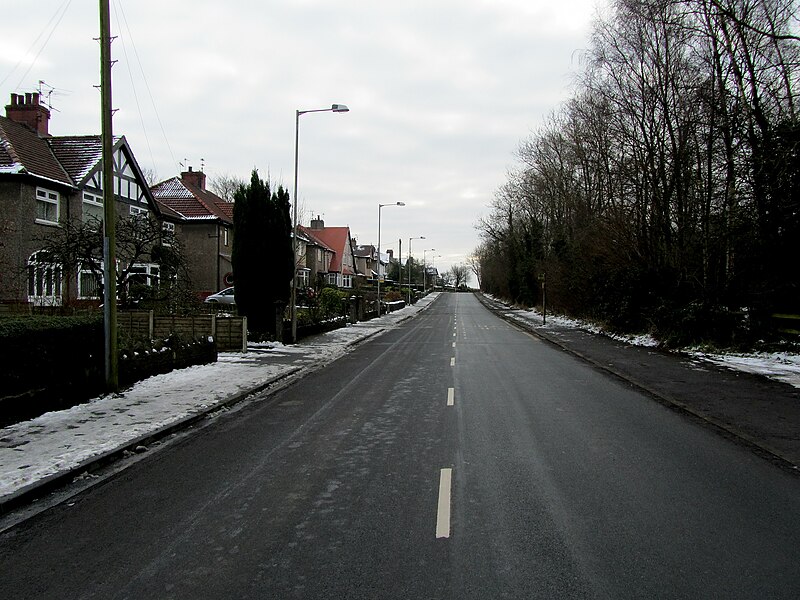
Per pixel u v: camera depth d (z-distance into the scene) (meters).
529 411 9.99
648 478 6.30
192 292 22.91
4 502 5.50
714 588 3.92
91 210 27.38
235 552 4.57
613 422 9.10
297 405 10.80
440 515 5.27
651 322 22.77
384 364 17.08
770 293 17.25
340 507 5.51
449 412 9.95
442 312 56.41
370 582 4.04
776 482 6.17
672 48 22.09
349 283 86.38
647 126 24.61
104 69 10.54
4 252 22.47
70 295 25.70
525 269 57.56
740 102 16.95
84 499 5.86
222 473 6.66
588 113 29.78
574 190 39.66
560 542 4.67
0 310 20.09
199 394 11.27
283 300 22.50
